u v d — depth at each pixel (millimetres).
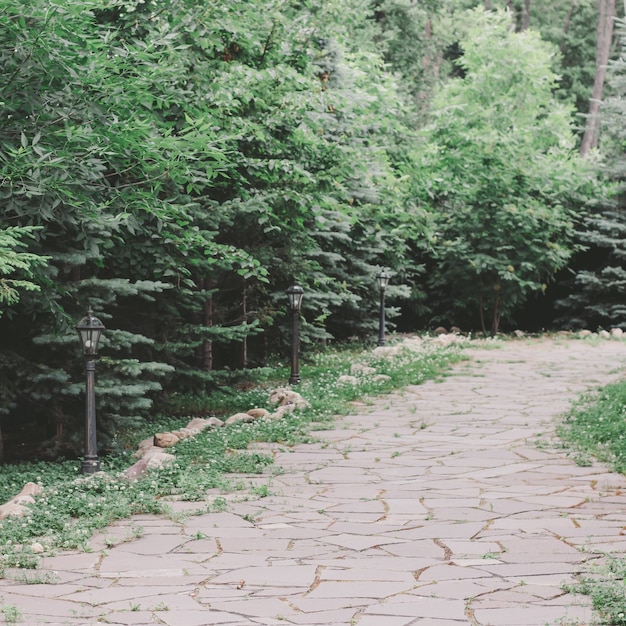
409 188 25781
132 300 14039
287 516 8102
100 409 12250
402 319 28750
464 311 27938
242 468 10188
